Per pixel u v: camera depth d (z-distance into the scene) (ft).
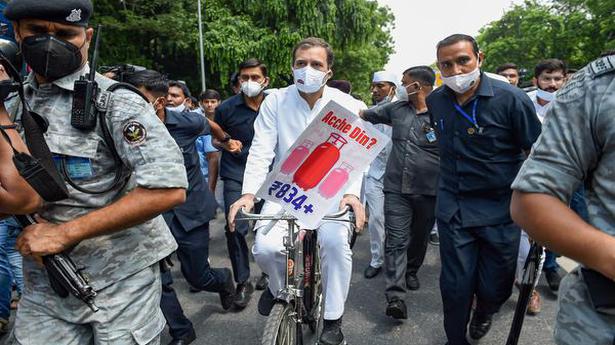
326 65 8.91
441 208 9.52
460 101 9.17
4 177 4.77
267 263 8.57
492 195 9.09
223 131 13.48
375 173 14.64
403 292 11.61
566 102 3.83
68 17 4.92
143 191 5.12
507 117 8.68
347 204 7.73
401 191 12.35
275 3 63.21
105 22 52.75
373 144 7.16
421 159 12.31
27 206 4.88
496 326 11.14
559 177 3.75
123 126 5.13
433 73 12.75
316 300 9.26
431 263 16.03
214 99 19.76
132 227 5.43
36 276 5.53
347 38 73.10
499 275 9.25
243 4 65.72
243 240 12.78
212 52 61.21
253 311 12.34
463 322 9.32
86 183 5.24
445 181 9.59
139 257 5.60
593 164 3.79
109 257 5.41
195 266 10.93
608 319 3.80
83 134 5.12
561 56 96.89
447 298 9.35
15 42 5.75
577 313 3.99
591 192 3.90
